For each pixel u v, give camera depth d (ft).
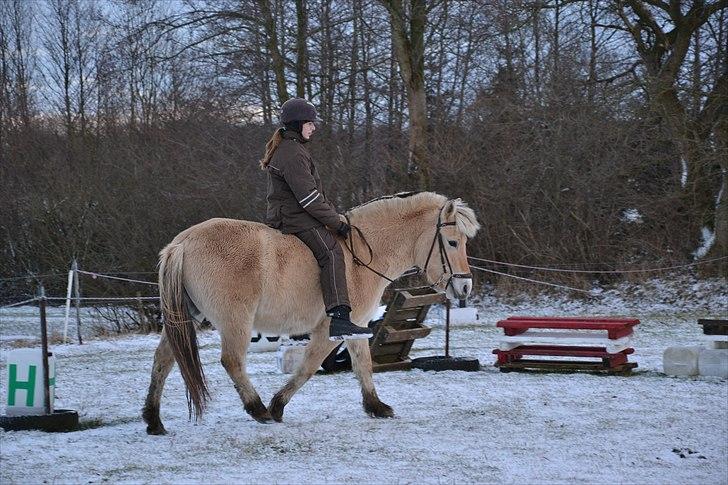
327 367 34.24
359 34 76.89
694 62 69.77
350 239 24.16
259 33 72.54
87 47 100.78
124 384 32.30
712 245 65.21
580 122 69.97
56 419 23.36
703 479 18.42
